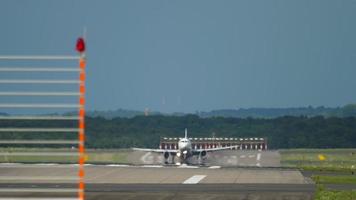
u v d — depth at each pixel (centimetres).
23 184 15338
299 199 12975
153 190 14612
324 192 14150
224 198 13088
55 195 12825
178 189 14862
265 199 12950
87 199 12788
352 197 13350
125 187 15262
